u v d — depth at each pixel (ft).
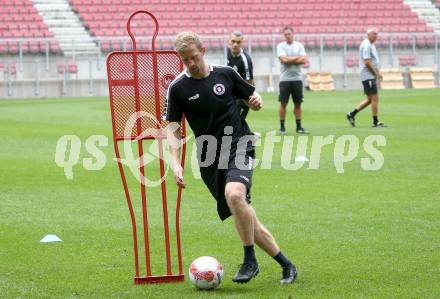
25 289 41.65
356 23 276.82
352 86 259.19
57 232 55.62
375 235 53.26
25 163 89.81
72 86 233.76
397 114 150.10
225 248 50.42
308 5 278.87
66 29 246.88
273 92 241.14
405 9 285.84
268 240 41.86
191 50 40.16
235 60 90.68
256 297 39.37
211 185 42.19
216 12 268.41
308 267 45.42
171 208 63.87
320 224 57.00
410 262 46.03
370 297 39.09
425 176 77.77
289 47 114.93
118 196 69.62
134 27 253.24
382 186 72.49
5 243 52.42
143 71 41.98
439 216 59.11
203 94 41.16
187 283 42.65
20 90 228.84
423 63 266.98
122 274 44.60
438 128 122.72
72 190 72.79
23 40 225.97
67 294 40.65
